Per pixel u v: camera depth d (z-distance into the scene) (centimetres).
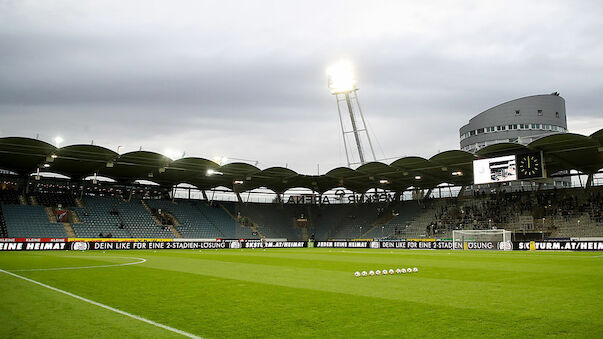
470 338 988
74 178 7231
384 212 8719
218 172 7075
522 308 1341
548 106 10856
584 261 3478
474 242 6247
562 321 1157
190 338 995
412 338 989
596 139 5081
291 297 1570
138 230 7112
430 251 5678
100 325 1108
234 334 1030
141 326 1104
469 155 6050
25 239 5369
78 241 5778
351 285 1914
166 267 2869
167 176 7412
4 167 6356
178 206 8200
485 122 11206
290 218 9144
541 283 1988
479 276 2300
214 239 7306
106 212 7206
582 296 1588
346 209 9238
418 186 8450
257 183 8212
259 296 1595
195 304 1423
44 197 6938
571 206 6706
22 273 2372
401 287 1839
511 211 7169
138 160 6150
